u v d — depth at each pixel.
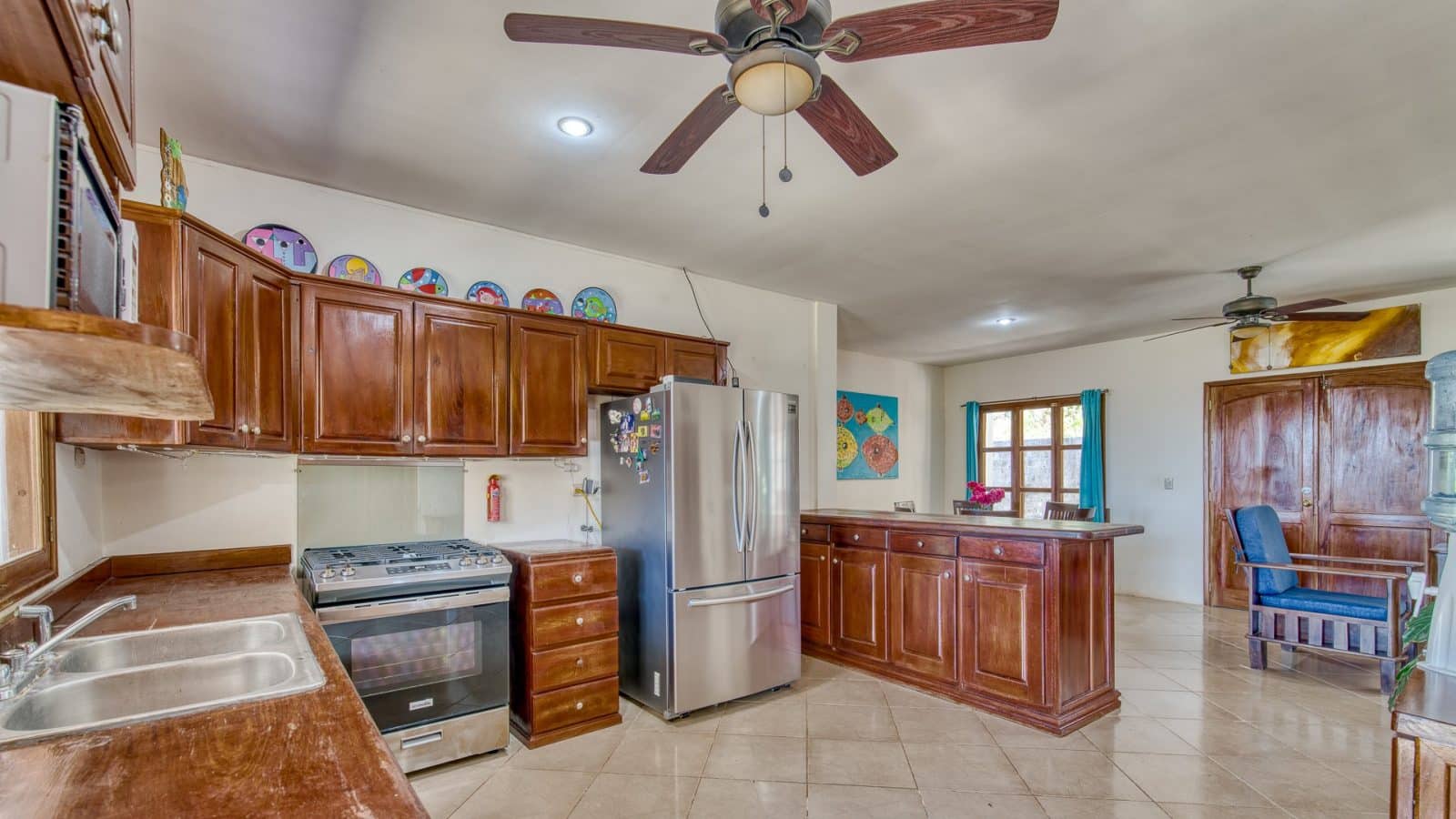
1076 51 2.00
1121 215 3.33
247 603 1.98
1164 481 6.19
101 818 0.79
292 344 2.58
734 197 3.13
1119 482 6.50
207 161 2.73
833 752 2.87
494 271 3.50
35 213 0.67
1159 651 4.45
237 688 1.46
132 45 1.07
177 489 2.58
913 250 3.91
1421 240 3.66
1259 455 5.61
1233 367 5.77
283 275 2.53
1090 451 6.62
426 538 3.19
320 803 0.84
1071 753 2.86
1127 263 4.14
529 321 3.26
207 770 0.92
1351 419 5.15
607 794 2.51
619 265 4.02
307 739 1.03
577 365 3.44
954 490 8.07
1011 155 2.69
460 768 2.70
